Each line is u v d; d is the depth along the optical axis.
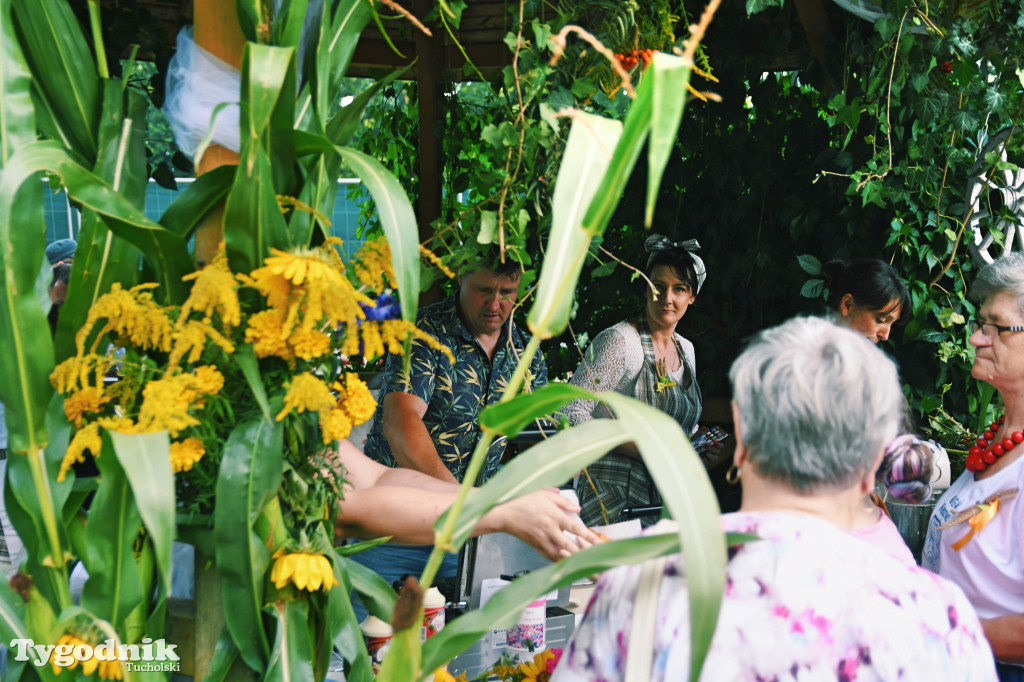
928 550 2.04
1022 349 1.88
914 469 1.89
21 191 1.10
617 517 3.13
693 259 3.21
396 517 1.57
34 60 1.18
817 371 1.02
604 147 0.87
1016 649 1.72
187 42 1.32
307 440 1.27
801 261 3.59
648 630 0.99
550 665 1.64
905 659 0.96
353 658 1.32
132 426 1.11
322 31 1.25
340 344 1.23
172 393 1.09
